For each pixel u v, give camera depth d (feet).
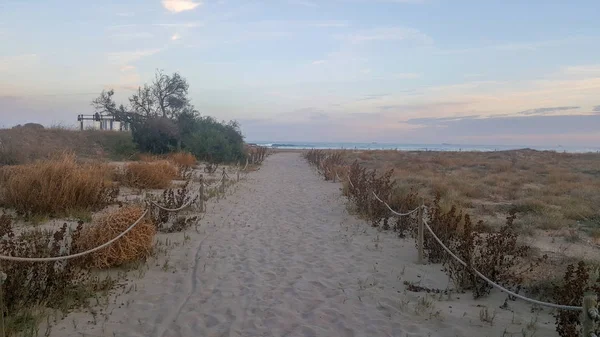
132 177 59.98
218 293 23.53
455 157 154.71
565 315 18.19
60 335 17.94
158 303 21.99
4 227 25.27
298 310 21.45
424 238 31.32
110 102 133.90
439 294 23.66
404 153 187.32
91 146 106.93
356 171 66.28
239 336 18.47
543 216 44.01
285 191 69.72
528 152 187.01
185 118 132.05
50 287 20.80
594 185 71.46
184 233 37.19
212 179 78.69
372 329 19.20
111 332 18.48
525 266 27.81
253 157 133.49
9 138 86.94
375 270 27.96
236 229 40.14
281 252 32.42
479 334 18.83
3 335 15.20
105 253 25.79
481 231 31.50
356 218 45.39
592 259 29.78
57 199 39.14
